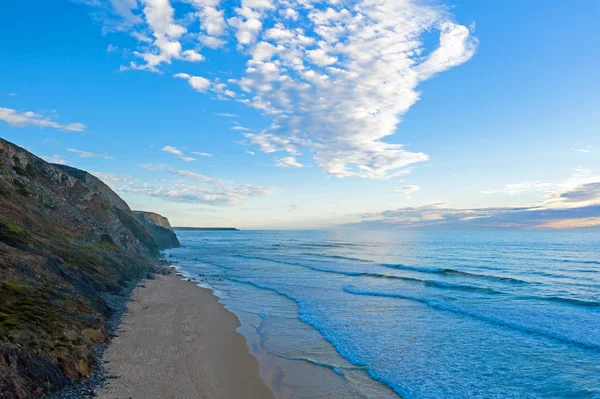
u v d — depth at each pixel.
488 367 14.20
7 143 35.00
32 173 37.19
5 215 22.86
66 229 31.97
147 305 22.72
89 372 11.05
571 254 68.88
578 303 25.80
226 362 14.23
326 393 11.91
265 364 14.31
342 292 30.44
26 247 19.34
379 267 50.34
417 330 19.20
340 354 15.64
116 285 25.72
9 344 9.47
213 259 64.12
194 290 30.81
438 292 30.52
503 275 40.84
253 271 45.88
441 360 14.95
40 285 15.91
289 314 22.73
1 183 27.36
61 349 10.98
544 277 39.28
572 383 12.71
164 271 42.06
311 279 38.50
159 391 10.77
